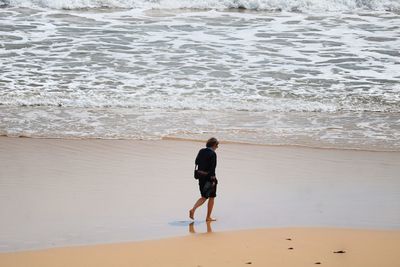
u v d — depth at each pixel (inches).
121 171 1075.3
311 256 764.6
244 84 1590.8
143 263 736.3
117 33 1947.6
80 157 1139.3
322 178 1070.4
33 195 963.3
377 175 1091.3
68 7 2197.3
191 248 784.3
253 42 1911.9
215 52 1812.3
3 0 2191.2
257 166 1117.1
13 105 1419.8
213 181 880.3
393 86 1614.2
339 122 1380.4
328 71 1704.0
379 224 883.4
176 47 1841.8
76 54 1763.0
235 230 850.8
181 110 1423.5
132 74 1635.1
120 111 1407.5
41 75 1609.3
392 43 1946.4
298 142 1250.0
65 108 1419.8
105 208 920.9
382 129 1342.3
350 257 764.0
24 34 1908.2
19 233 827.4
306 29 2066.9
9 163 1099.3
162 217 895.1
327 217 906.7
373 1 2354.8
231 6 2299.5
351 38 1988.2
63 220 874.1
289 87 1583.4
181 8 2263.8
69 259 746.8
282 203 959.0
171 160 1134.4
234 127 1325.0
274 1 2306.8
